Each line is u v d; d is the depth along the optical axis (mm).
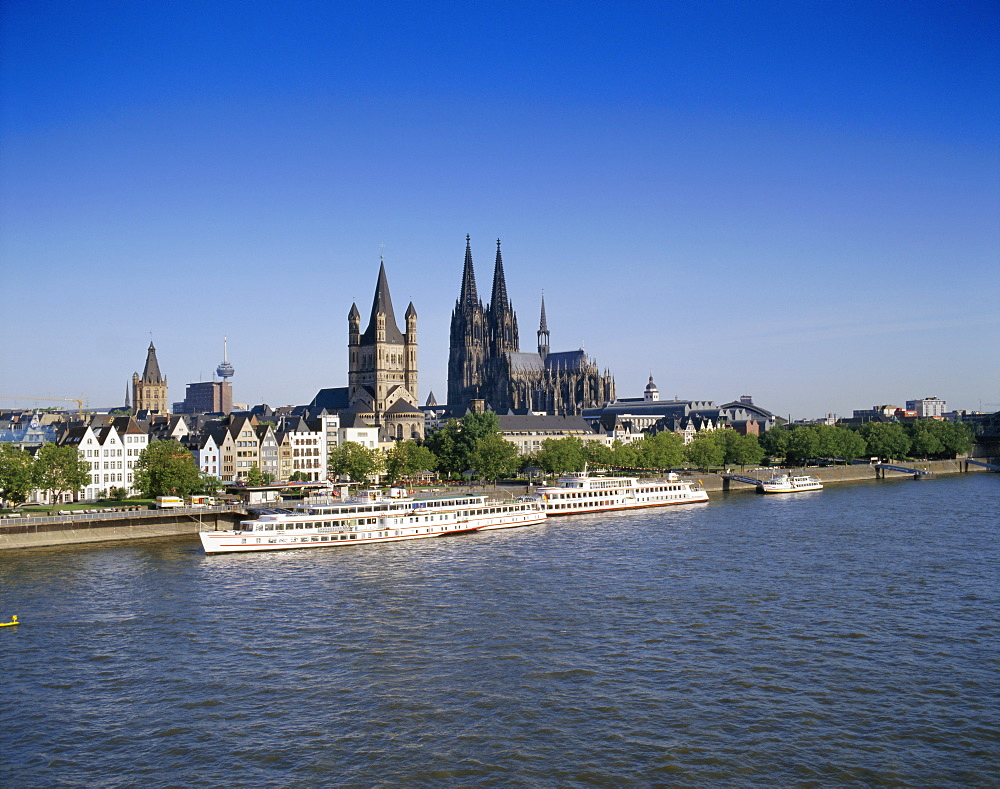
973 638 92750
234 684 81500
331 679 82500
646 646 90750
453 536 173625
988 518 185750
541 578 125062
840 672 82625
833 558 137500
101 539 165125
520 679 81625
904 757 65750
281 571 134375
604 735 69500
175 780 63531
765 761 65125
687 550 147625
